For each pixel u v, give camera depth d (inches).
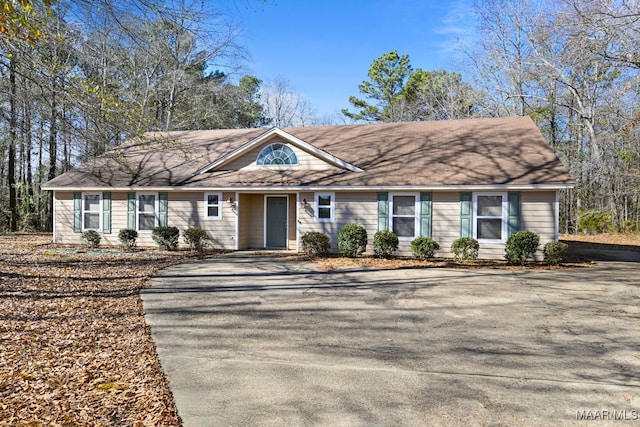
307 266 478.6
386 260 520.4
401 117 1401.3
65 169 980.6
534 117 1081.4
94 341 221.0
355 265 483.2
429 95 1368.1
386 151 637.9
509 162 551.2
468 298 324.2
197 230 609.0
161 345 218.7
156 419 140.5
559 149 1093.8
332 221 590.2
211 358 200.4
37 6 285.9
